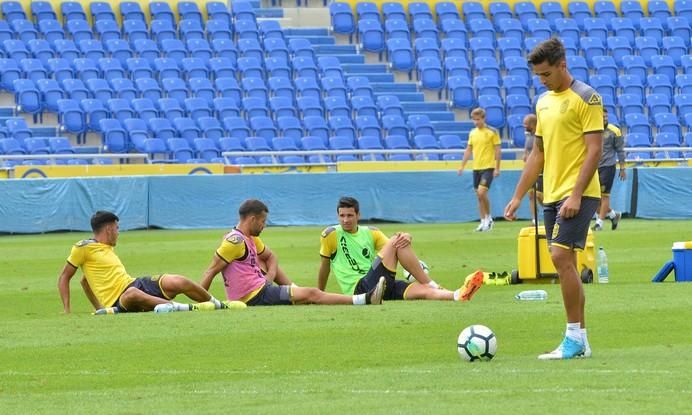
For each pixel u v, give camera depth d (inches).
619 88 4298.7
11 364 1003.9
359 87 4094.5
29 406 804.6
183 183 3051.2
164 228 3036.4
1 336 1174.3
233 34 4259.4
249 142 3690.9
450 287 1620.3
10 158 3129.9
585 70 4308.6
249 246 1400.1
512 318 1241.4
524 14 4557.1
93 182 2997.0
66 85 3801.7
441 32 4451.3
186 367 970.1
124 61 3988.7
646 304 1346.0
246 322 1243.2
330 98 3988.7
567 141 985.5
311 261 2070.6
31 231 2942.9
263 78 4106.8
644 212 3223.4
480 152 2765.7
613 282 1617.9
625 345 1047.6
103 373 948.0
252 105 3907.5
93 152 3722.9
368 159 3678.6
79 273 1951.3
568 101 986.7
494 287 1578.5
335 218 3149.6
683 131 4190.5
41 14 4111.7
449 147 3875.5
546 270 1592.0
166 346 1088.8
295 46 4232.3
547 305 1348.4
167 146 3649.1
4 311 1450.5
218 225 3078.2
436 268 1894.7
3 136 3548.2
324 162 3523.6
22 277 1894.7
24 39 4008.4
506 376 877.8
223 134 3777.1
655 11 4667.8
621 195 3225.9
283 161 3636.8
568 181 985.5
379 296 1374.3
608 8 4640.8
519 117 4084.6
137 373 944.9
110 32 4111.7
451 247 2306.8
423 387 839.7
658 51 4493.1
